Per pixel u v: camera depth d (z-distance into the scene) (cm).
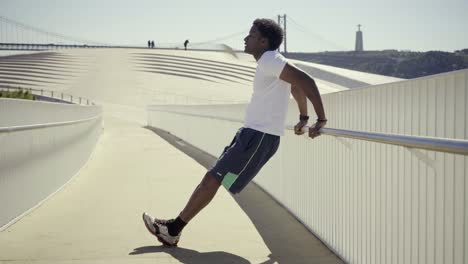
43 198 685
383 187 349
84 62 10081
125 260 421
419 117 311
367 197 379
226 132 1144
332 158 461
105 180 891
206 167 1075
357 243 400
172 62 10319
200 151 1466
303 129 454
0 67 9606
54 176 755
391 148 336
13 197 559
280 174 662
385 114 362
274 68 406
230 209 633
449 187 265
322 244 479
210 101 7719
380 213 355
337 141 450
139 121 3975
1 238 492
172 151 1465
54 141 758
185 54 10925
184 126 1884
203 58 10700
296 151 583
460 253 255
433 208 281
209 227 540
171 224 458
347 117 438
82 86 8494
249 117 424
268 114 418
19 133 582
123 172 998
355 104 418
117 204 667
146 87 8531
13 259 423
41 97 5894
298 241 489
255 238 496
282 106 421
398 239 326
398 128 341
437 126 290
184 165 1105
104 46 12244
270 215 600
